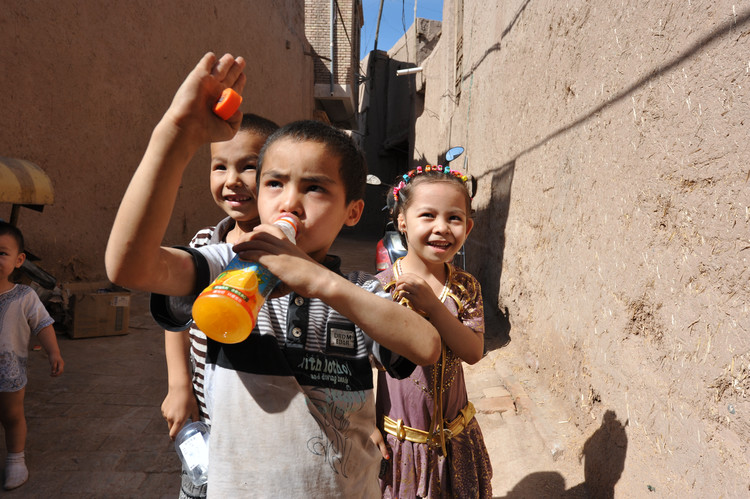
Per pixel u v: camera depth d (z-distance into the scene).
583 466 2.54
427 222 1.87
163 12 7.62
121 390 3.70
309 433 1.03
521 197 4.47
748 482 1.43
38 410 3.33
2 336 2.49
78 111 6.03
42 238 5.65
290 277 0.88
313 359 1.09
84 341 4.73
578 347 2.86
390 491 1.83
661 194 2.00
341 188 1.05
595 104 2.75
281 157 1.01
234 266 0.91
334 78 17.78
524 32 4.53
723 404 1.58
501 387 3.62
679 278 1.86
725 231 1.61
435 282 1.95
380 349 1.13
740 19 1.58
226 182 1.63
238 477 1.02
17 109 5.20
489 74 6.27
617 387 2.33
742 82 1.55
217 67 0.83
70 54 5.84
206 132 0.84
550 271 3.48
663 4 2.05
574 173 3.06
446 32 10.00
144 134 7.31
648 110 2.14
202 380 1.42
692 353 1.76
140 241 0.83
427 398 1.81
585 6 2.97
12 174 3.65
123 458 2.84
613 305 2.42
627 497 2.06
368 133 23.69
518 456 2.76
